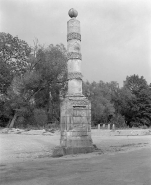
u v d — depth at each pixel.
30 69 54.09
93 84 75.62
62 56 53.88
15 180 9.34
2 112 53.09
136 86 93.75
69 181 8.93
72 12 20.08
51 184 8.62
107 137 34.94
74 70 19.58
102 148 20.45
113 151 17.98
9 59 54.81
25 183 8.85
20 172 10.82
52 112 56.62
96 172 10.21
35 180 9.25
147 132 42.75
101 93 78.69
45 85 53.34
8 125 53.88
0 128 50.25
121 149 19.19
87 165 12.02
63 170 10.96
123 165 11.44
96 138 32.84
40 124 50.78
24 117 52.38
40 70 52.62
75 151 17.77
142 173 9.60
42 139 29.41
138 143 24.56
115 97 85.19
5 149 20.45
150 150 17.14
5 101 50.75
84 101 18.86
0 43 52.16
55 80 53.69
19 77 50.97
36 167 12.02
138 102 82.62
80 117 18.62
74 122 18.42
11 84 49.84
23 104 49.44
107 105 73.88
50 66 52.12
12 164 13.23
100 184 8.34
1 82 51.78
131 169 10.42
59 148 17.59
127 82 97.31
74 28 19.95
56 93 55.91
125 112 84.00
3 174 10.48
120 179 8.87
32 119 52.00
